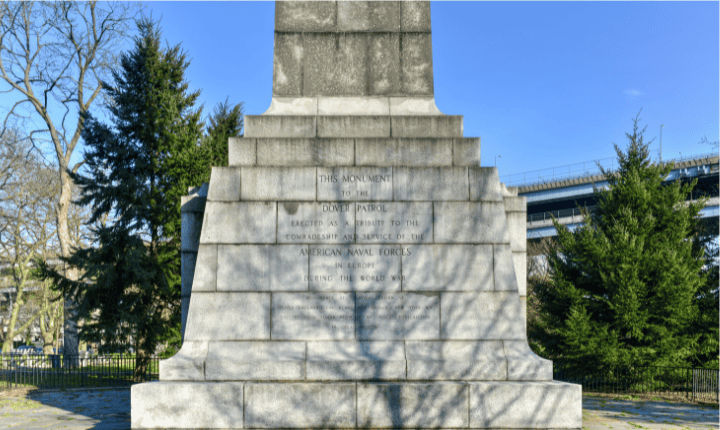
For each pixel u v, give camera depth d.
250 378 7.84
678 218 18.80
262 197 8.52
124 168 22.03
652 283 18.09
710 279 19.38
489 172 8.68
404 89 9.59
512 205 9.77
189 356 7.97
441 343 8.16
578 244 19.23
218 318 8.16
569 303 18.75
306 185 8.57
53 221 35.25
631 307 17.09
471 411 7.53
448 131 9.23
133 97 22.88
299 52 9.61
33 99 29.73
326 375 7.87
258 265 8.34
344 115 9.23
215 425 7.43
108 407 13.23
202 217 9.61
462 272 8.39
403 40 9.72
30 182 34.56
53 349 40.22
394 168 8.66
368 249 8.42
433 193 8.60
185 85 24.75
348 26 9.73
